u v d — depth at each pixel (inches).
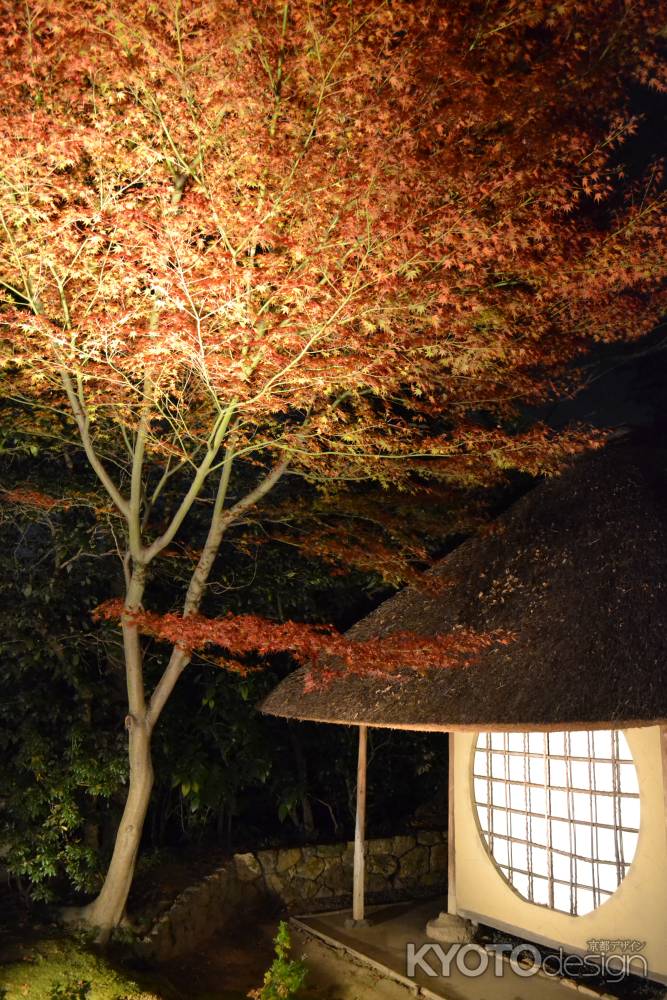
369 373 250.8
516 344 276.5
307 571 390.6
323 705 308.7
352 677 312.2
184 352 232.5
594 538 288.4
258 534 379.6
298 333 238.2
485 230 239.0
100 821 346.0
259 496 312.3
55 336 240.8
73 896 326.0
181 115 249.1
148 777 296.5
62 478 363.9
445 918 329.4
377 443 284.7
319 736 418.9
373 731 428.8
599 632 237.0
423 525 364.5
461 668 272.1
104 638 350.3
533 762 306.5
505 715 232.7
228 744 375.6
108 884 293.4
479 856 321.7
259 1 241.4
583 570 274.7
